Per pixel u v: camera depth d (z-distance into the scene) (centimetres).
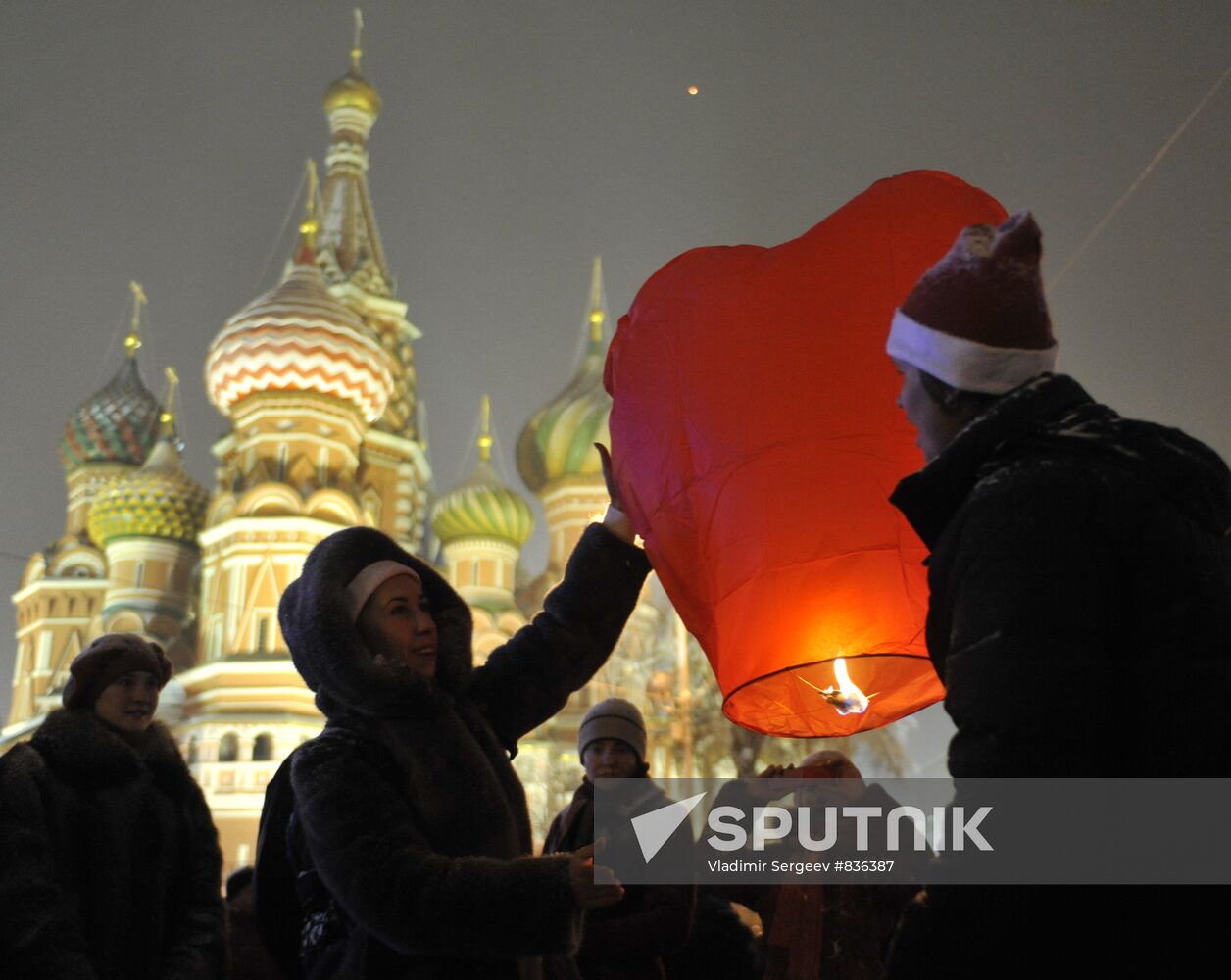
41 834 379
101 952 385
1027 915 178
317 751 266
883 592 267
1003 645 183
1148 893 177
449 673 293
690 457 283
